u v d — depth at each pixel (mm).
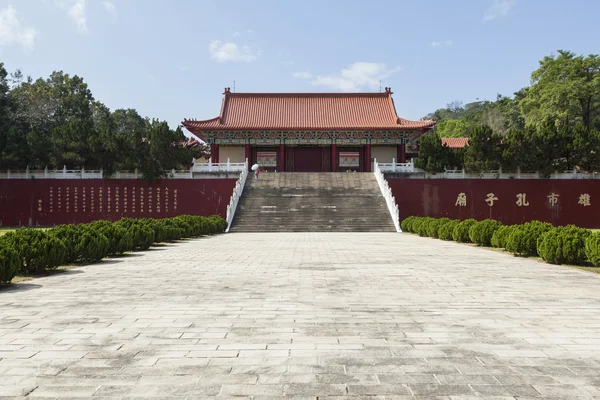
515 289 10727
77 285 11266
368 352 6074
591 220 44125
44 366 5539
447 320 7793
